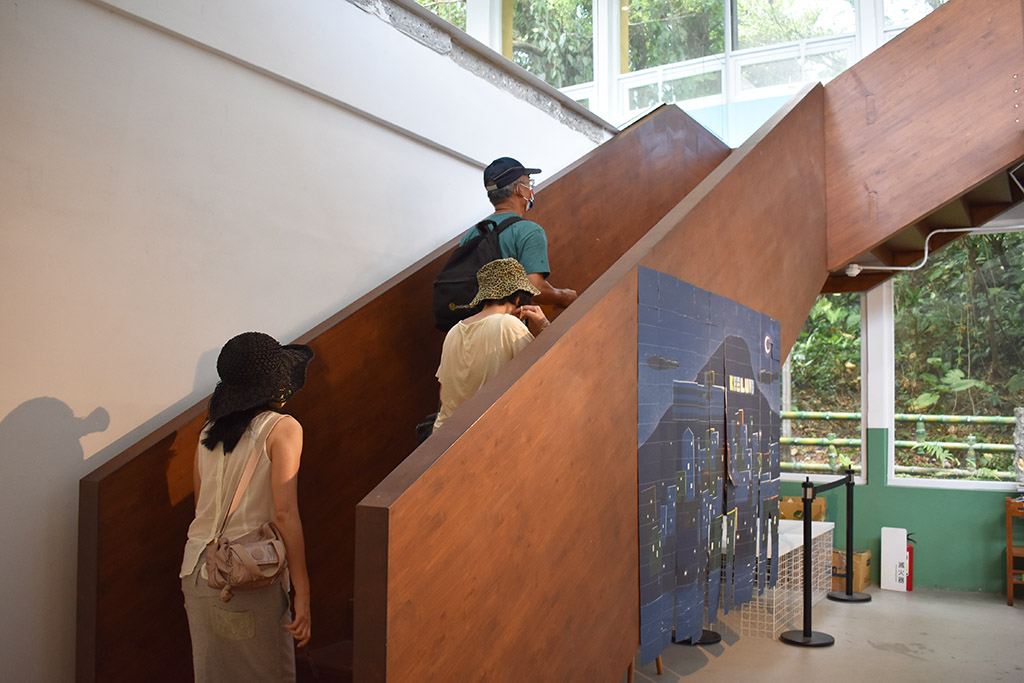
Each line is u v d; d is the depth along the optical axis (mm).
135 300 2629
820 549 6832
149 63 2709
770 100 7668
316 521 2975
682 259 3395
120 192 2602
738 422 3916
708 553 3479
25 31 2363
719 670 4734
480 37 6656
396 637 1678
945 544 7426
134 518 2387
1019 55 5043
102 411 2514
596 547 2525
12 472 2285
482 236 2998
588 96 6773
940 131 5312
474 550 1941
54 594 2350
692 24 7004
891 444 7797
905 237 6492
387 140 3713
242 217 3008
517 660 2100
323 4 3340
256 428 2119
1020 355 7512
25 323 2334
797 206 5094
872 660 4996
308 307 3266
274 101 3162
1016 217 7332
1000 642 5488
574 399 2424
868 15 7609
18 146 2336
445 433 1922
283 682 2100
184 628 2527
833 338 8234
